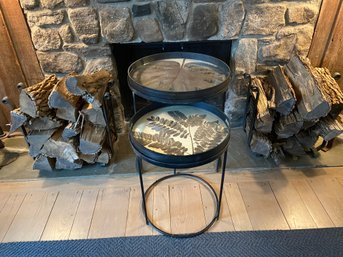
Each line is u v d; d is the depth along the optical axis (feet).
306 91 4.82
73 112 4.87
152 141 3.76
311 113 4.67
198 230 4.40
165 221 4.55
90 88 4.73
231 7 5.17
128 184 5.27
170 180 5.33
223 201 4.86
